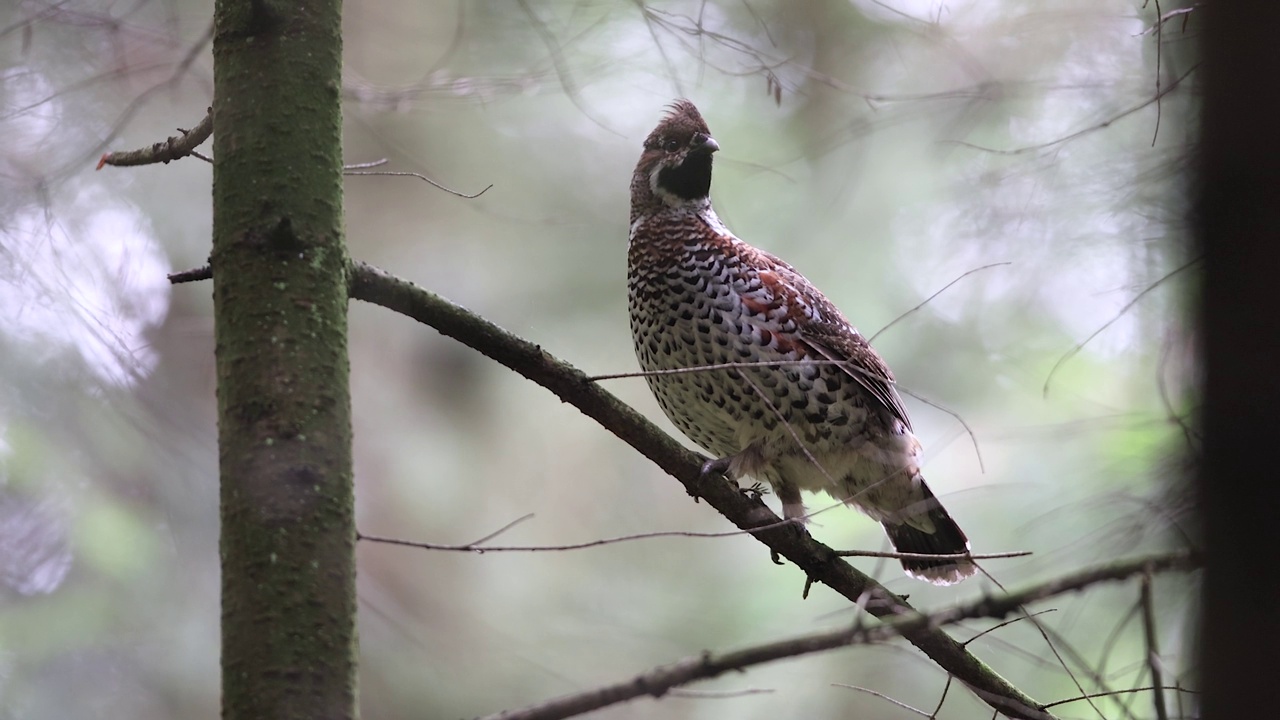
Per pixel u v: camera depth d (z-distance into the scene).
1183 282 6.25
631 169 13.95
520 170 13.69
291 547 4.04
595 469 15.51
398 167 12.84
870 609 5.98
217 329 4.37
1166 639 5.93
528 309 14.11
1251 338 4.80
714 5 9.31
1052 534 8.85
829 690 11.62
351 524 4.24
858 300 12.32
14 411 10.11
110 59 9.08
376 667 12.19
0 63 8.89
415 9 12.92
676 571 14.31
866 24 11.49
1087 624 7.91
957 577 8.70
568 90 8.94
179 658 10.95
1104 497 6.47
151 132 11.08
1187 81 6.67
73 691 10.63
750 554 14.04
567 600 13.68
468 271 14.11
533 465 15.44
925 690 11.30
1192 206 5.65
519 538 14.74
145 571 10.91
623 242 14.04
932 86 11.17
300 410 4.20
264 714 3.89
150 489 11.02
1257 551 4.66
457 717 12.12
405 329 15.53
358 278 5.02
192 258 12.14
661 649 12.62
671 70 8.72
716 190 12.66
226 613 4.05
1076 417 9.64
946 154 10.99
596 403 5.95
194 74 8.63
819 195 12.59
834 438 7.99
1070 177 9.05
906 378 11.68
